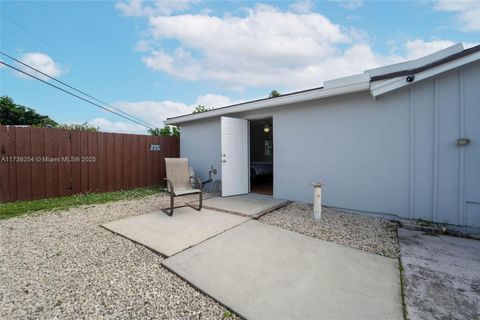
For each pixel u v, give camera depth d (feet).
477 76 10.80
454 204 11.46
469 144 11.07
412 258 8.18
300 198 16.93
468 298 5.86
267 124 32.24
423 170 12.20
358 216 13.61
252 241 9.60
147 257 8.25
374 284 6.51
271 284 6.49
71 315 5.29
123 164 21.94
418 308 5.47
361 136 14.07
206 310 5.54
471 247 9.20
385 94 13.15
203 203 16.49
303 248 8.97
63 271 7.23
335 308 5.48
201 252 8.48
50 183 17.71
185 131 26.13
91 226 11.52
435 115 11.78
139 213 13.99
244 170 20.56
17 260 7.92
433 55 13.57
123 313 5.39
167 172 15.42
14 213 13.66
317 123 15.81
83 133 19.39
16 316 5.24
